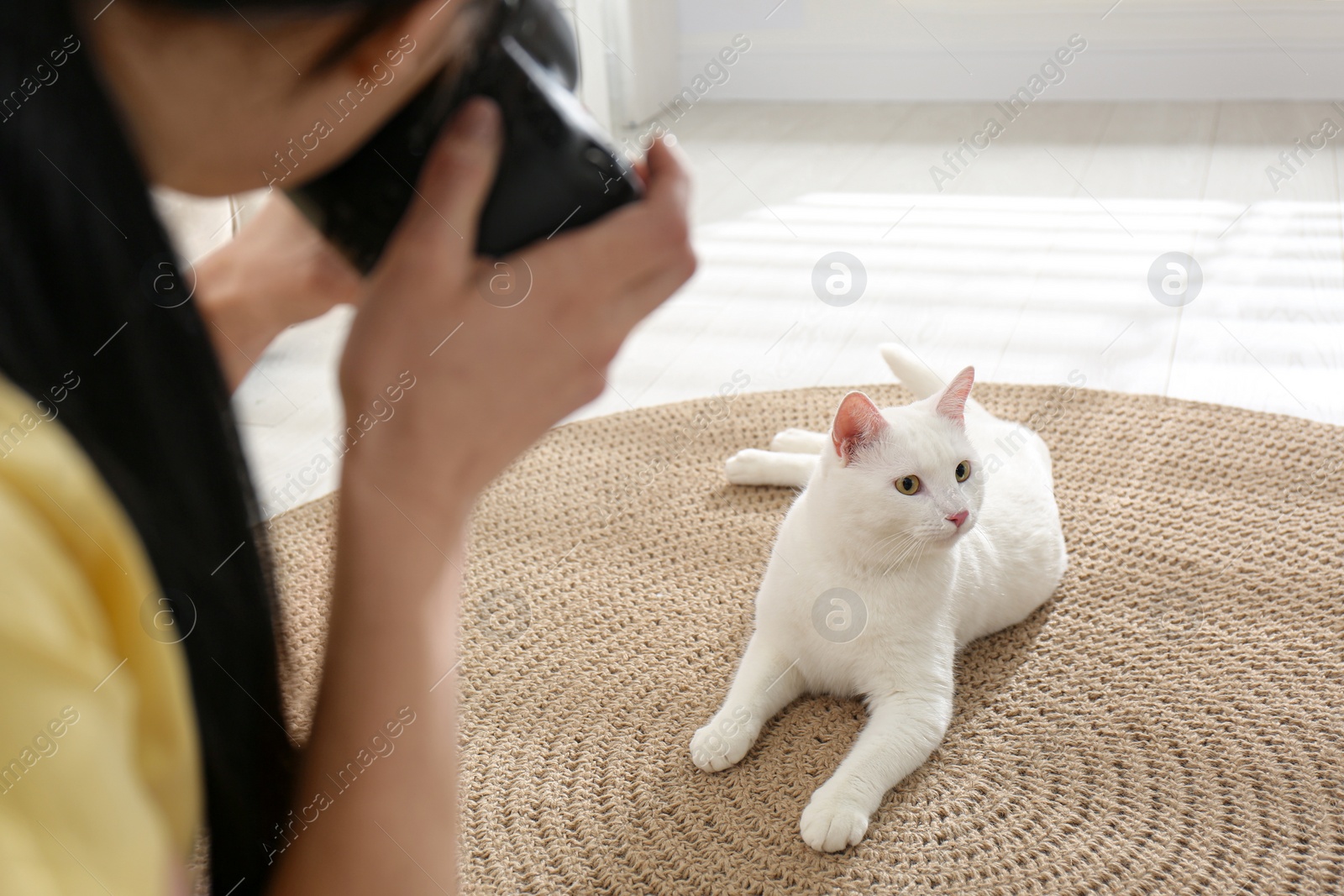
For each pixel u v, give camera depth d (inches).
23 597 8.0
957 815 42.4
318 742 14.3
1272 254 93.1
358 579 13.9
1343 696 47.5
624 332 15.4
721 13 148.2
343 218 14.5
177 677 9.9
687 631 54.3
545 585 58.0
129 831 8.7
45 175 9.0
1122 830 41.5
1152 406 71.1
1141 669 50.1
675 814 43.3
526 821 43.3
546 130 14.0
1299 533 58.4
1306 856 39.8
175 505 11.1
